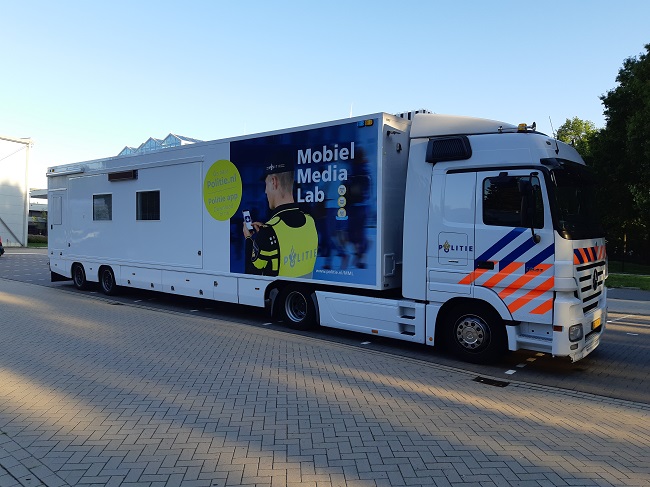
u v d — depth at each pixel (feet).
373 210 23.67
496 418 15.30
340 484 11.00
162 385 17.72
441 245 21.85
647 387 19.56
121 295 41.34
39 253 110.83
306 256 26.45
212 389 17.35
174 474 11.35
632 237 115.44
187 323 29.60
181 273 33.55
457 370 20.84
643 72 82.74
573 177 21.24
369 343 25.63
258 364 20.68
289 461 12.04
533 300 19.69
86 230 41.93
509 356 23.53
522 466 12.02
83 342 24.14
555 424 15.01
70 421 14.40
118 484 10.91
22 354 21.75
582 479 11.44
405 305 23.03
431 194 22.15
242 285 29.94
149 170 35.53
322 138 25.53
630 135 82.43
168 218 34.27
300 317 28.02
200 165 31.96
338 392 17.33
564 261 19.16
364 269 24.13
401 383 18.65
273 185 27.86
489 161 20.75
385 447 12.91
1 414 14.92
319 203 25.76
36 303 36.47
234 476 11.28
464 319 21.91
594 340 21.48
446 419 15.05
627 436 14.21
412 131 22.76
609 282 63.87
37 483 10.96
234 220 30.04
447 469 11.78
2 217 136.77
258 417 14.82
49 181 46.44
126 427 13.99
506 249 20.21
